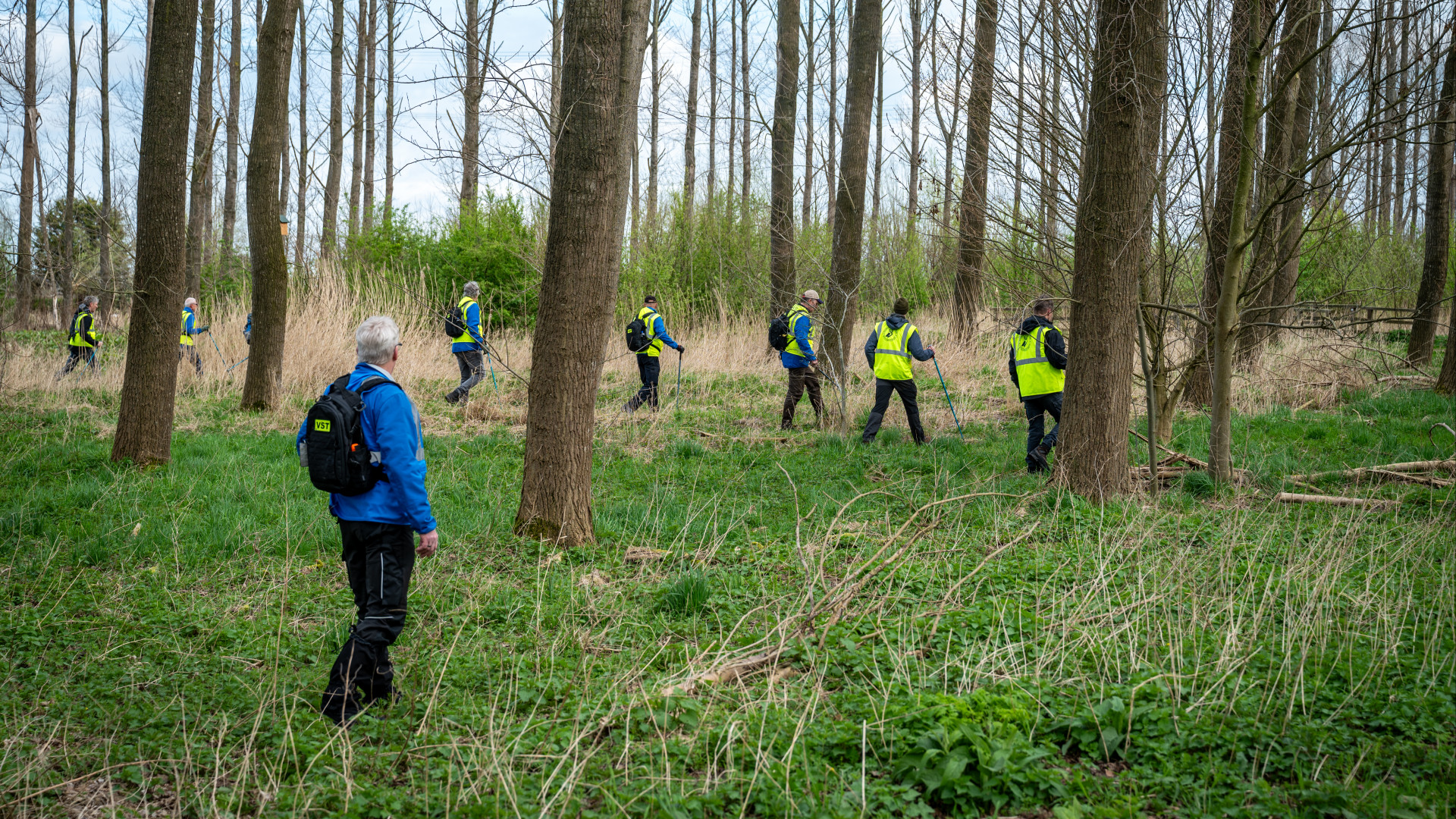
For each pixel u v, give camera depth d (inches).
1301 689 141.9
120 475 315.9
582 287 249.0
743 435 419.5
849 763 130.3
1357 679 151.5
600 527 269.7
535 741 139.7
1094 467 296.4
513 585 220.8
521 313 738.8
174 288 335.9
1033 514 282.5
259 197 447.8
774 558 240.4
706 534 265.0
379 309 614.2
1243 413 447.5
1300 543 239.3
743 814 118.0
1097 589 197.9
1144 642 171.9
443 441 397.4
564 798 120.3
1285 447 363.3
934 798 121.1
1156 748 129.9
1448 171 560.7
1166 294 362.6
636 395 480.7
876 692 152.6
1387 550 227.8
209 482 313.0
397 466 150.9
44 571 227.6
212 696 161.9
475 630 189.3
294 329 540.7
